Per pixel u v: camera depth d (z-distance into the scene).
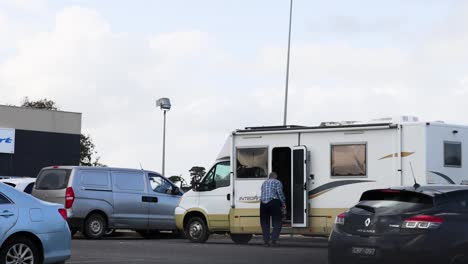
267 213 17.02
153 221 21.25
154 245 17.47
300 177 17.09
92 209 19.98
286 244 18.34
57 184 19.94
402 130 15.90
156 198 21.38
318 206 16.84
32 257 10.41
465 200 9.79
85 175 20.09
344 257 10.11
